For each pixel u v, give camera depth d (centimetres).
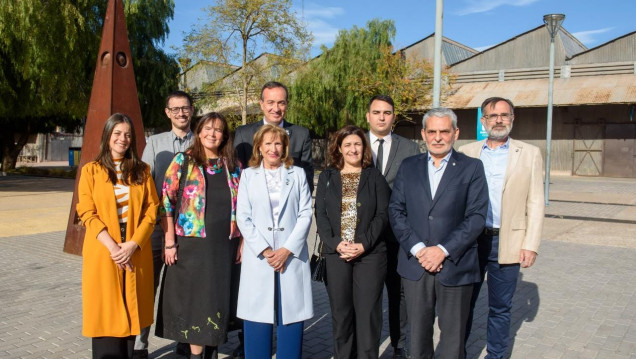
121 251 332
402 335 405
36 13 1458
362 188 359
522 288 618
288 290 349
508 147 383
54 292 581
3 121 2317
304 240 355
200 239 359
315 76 2453
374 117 400
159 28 2306
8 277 642
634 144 2466
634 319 510
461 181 330
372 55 2381
